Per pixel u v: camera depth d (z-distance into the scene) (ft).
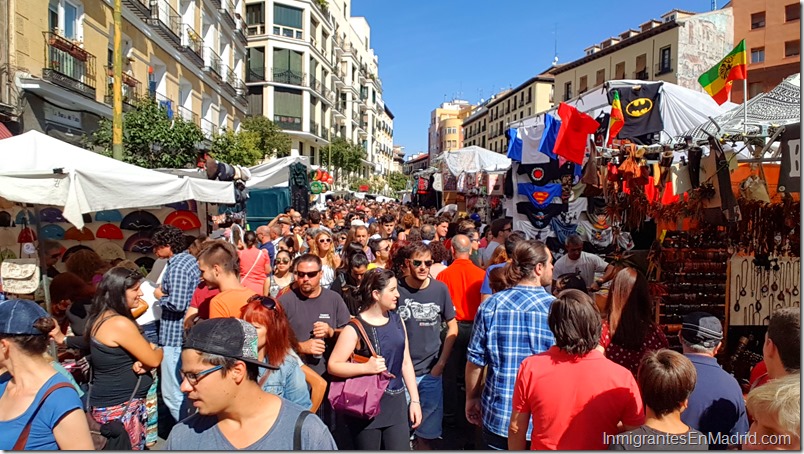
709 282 15.74
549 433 7.28
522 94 173.17
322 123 134.92
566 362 7.43
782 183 11.40
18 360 6.73
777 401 6.21
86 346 10.28
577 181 23.13
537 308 9.04
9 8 30.96
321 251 20.15
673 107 20.34
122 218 23.04
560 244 23.50
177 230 15.56
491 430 9.00
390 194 211.82
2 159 14.82
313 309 11.37
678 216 15.35
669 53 88.17
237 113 84.28
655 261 16.06
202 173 25.62
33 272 15.23
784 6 79.15
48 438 6.58
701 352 8.55
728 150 14.08
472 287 14.29
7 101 30.96
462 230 21.42
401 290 12.78
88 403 10.03
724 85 14.47
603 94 21.33
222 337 5.23
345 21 162.20
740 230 14.52
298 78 116.88
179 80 57.82
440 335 13.32
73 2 37.76
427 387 12.53
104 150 33.86
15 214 19.15
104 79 41.57
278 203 40.78
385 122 249.75
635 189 16.72
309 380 9.41
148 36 49.62
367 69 200.75
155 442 12.34
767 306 15.71
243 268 17.53
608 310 10.39
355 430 10.03
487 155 45.91
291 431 5.43
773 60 80.07
